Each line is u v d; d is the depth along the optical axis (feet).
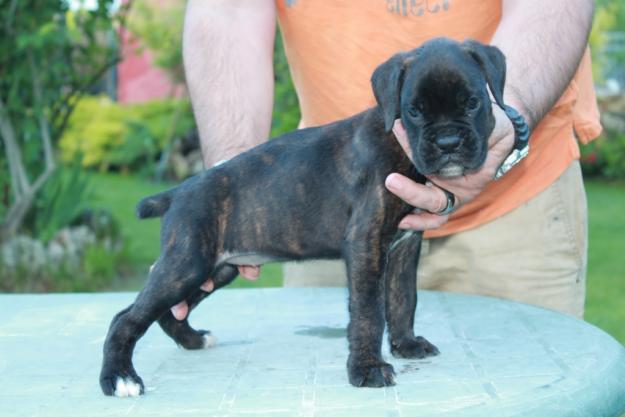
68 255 12.39
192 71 4.94
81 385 3.84
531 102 4.22
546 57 4.30
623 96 23.54
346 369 3.85
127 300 5.17
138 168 25.98
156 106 25.85
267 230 4.09
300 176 4.05
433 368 3.86
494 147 3.99
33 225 12.74
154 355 4.20
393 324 4.06
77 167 13.21
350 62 4.95
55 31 11.28
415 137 3.79
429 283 5.27
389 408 3.43
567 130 5.03
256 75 4.90
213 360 4.10
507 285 5.10
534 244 5.07
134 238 16.19
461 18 4.81
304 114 5.30
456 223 5.12
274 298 5.12
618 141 22.82
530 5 4.42
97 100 27.37
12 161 11.82
